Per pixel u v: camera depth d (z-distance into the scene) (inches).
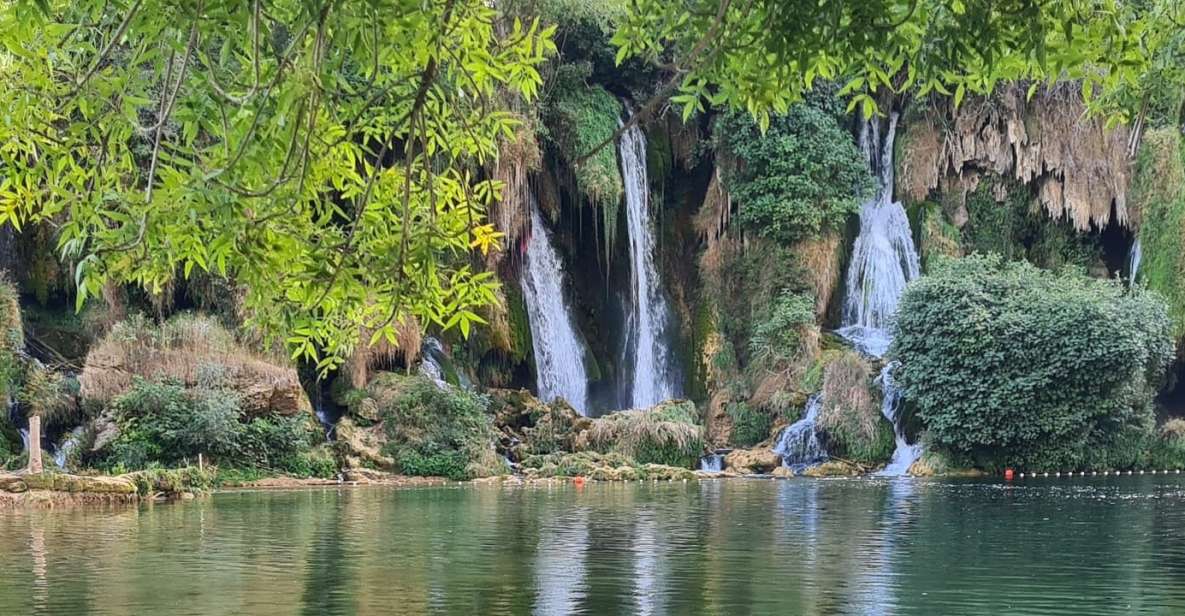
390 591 374.6
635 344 1428.4
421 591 375.9
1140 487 924.0
